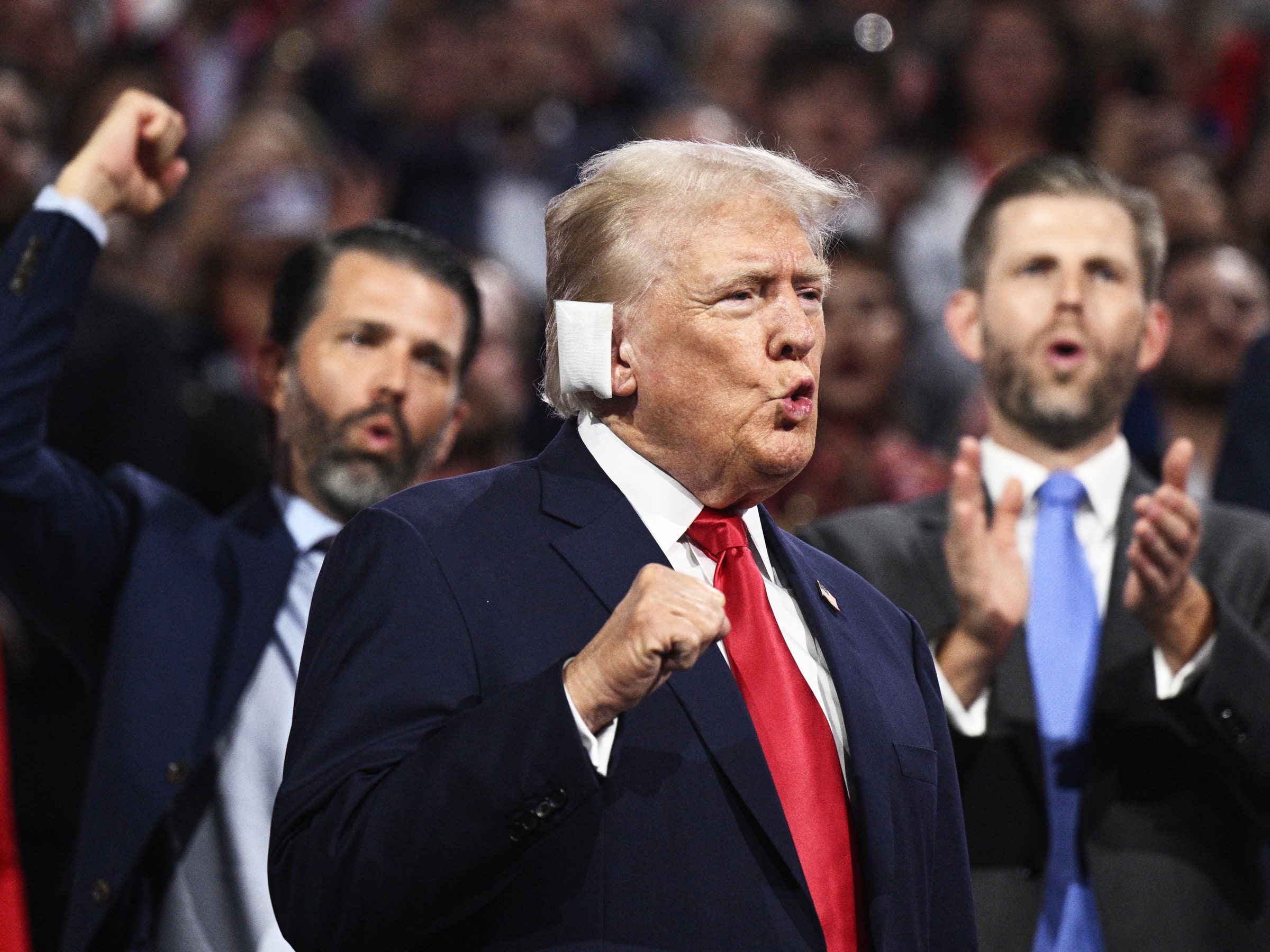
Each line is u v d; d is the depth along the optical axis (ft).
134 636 30.78
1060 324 34.83
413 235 34.71
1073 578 33.71
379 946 19.89
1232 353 50.21
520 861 19.57
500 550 22.26
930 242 71.92
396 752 20.53
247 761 30.55
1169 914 30.58
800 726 22.48
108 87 71.41
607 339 22.76
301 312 33.91
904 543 34.73
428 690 20.95
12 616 38.99
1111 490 34.91
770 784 21.27
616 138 76.18
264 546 32.58
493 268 51.90
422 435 33.58
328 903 19.84
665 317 22.53
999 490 35.27
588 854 20.54
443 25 76.13
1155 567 30.01
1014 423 35.47
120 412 44.62
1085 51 77.46
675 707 21.45
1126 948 30.32
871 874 21.99
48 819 37.96
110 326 45.06
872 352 52.37
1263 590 33.53
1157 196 63.31
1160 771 31.68
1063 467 35.22
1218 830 31.60
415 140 74.43
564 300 23.36
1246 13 99.45
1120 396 35.17
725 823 20.99
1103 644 32.65
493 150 73.67
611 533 22.57
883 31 84.23
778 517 50.57
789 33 77.00
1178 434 51.34
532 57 76.69
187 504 33.35
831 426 52.34
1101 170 37.04
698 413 22.44
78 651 32.24
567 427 24.09
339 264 33.91
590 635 21.62
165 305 59.00
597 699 19.33
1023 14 76.59
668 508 23.07
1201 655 31.24
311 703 21.67
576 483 23.20
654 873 20.54
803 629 24.12
